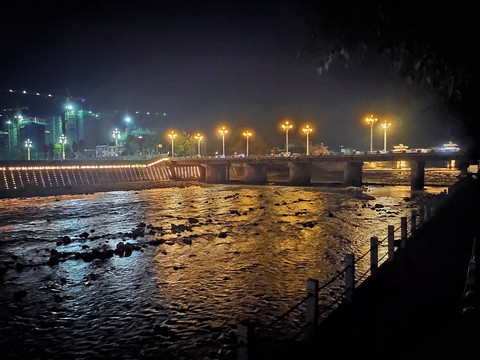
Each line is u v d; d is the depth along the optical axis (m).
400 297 10.77
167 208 51.72
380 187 78.44
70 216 45.53
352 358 7.64
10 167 70.44
